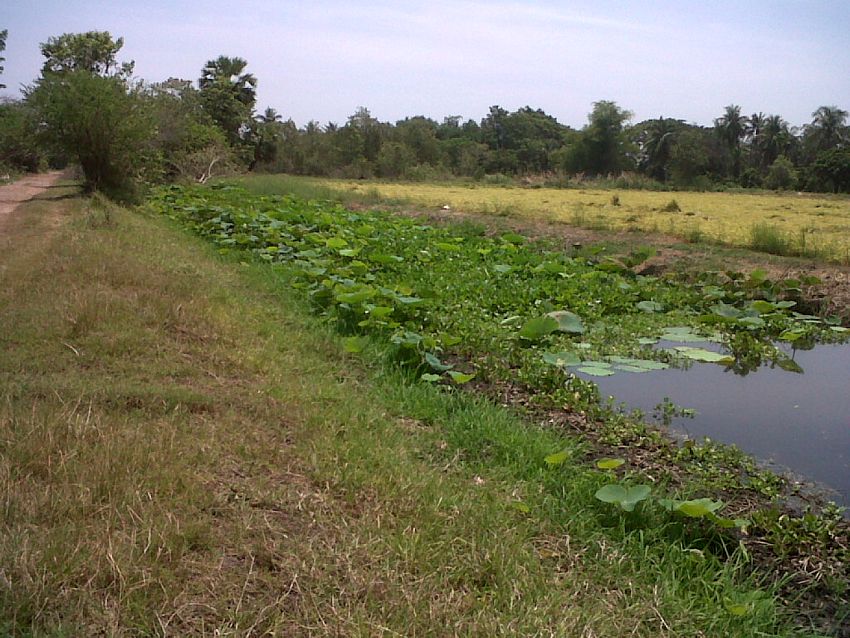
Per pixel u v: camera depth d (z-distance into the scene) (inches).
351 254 437.1
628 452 210.7
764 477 195.0
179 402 194.5
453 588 129.4
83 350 232.1
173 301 288.0
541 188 1606.8
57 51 1684.3
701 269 470.0
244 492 151.8
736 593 137.7
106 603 113.2
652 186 1685.5
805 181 1898.4
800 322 377.4
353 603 120.7
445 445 200.1
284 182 1098.7
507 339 311.1
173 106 1184.2
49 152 806.5
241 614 114.5
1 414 170.2
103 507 136.0
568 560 146.6
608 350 314.7
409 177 1905.8
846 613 137.7
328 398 220.4
